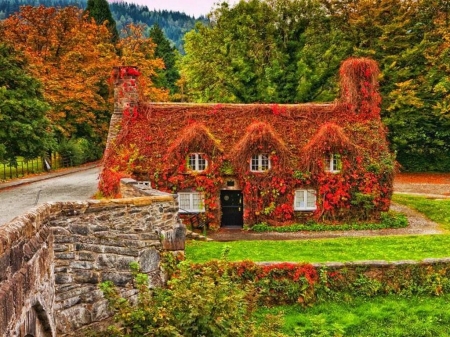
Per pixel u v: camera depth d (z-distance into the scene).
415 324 13.30
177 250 12.30
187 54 44.31
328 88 35.44
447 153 39.22
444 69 35.31
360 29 38.31
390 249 17.17
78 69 40.72
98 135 44.88
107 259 9.72
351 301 14.55
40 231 7.44
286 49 36.88
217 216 23.08
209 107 24.86
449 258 15.62
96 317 9.24
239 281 14.15
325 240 19.17
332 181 23.16
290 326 13.02
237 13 36.81
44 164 35.59
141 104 24.67
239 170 22.69
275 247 17.47
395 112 37.16
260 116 24.64
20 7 40.84
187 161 22.88
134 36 52.53
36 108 28.50
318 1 37.16
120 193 18.61
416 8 37.75
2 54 28.41
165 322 8.30
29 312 6.46
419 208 26.12
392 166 23.66
